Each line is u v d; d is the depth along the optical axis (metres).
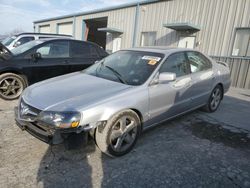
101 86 3.32
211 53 11.01
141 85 3.37
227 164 3.14
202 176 2.83
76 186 2.54
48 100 2.91
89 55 6.68
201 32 11.32
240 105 6.39
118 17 16.14
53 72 5.90
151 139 3.77
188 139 3.85
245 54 9.87
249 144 3.82
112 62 4.21
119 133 3.09
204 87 4.73
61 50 6.14
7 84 5.36
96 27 22.31
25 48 5.85
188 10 11.77
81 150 3.26
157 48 4.38
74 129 2.66
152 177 2.76
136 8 14.58
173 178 2.76
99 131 2.95
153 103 3.48
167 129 4.23
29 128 2.91
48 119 2.69
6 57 5.38
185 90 4.14
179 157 3.25
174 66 4.00
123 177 2.73
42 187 2.49
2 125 3.97
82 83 3.47
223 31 10.49
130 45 15.39
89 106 2.77
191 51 4.60
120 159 3.12
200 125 4.52
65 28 23.08
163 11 13.02
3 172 2.69
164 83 3.65
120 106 2.99
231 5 10.11
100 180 2.66
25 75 5.49
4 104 5.16
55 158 3.04
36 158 3.02
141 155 3.24
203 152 3.44
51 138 2.69
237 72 10.16
